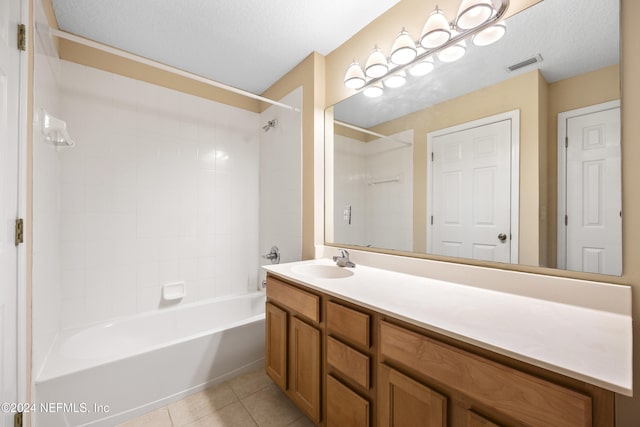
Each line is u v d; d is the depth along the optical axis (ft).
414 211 5.16
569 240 3.38
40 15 4.36
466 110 4.40
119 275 6.70
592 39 3.24
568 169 3.39
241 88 8.71
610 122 3.10
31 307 3.89
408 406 2.96
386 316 3.26
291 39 6.32
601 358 2.05
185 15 5.52
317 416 4.21
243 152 8.84
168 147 7.43
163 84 7.34
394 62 5.06
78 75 6.17
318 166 6.88
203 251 8.04
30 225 3.82
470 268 4.18
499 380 2.26
